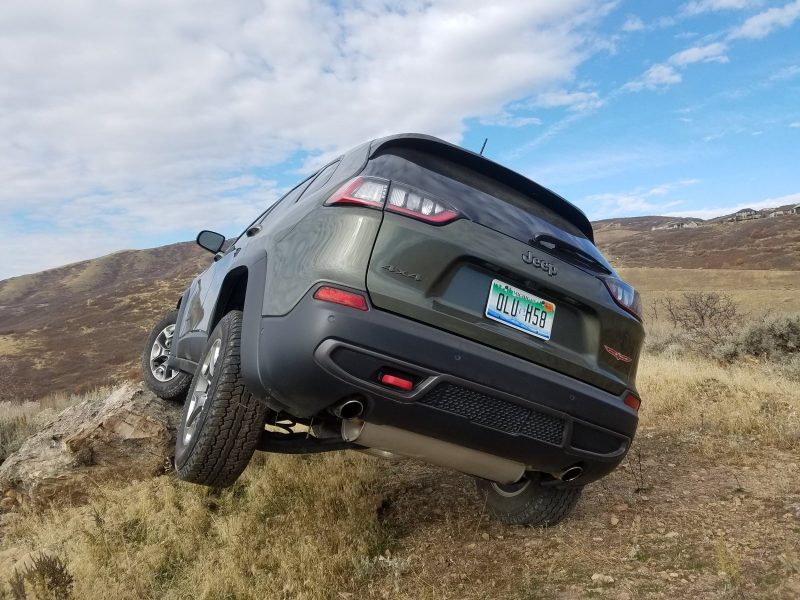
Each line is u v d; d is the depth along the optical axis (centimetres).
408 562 291
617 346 277
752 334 1020
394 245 232
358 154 287
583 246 296
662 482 383
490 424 238
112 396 525
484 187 280
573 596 245
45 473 447
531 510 314
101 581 309
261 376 237
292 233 261
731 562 251
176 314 516
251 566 307
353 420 245
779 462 400
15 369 7212
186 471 284
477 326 240
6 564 370
